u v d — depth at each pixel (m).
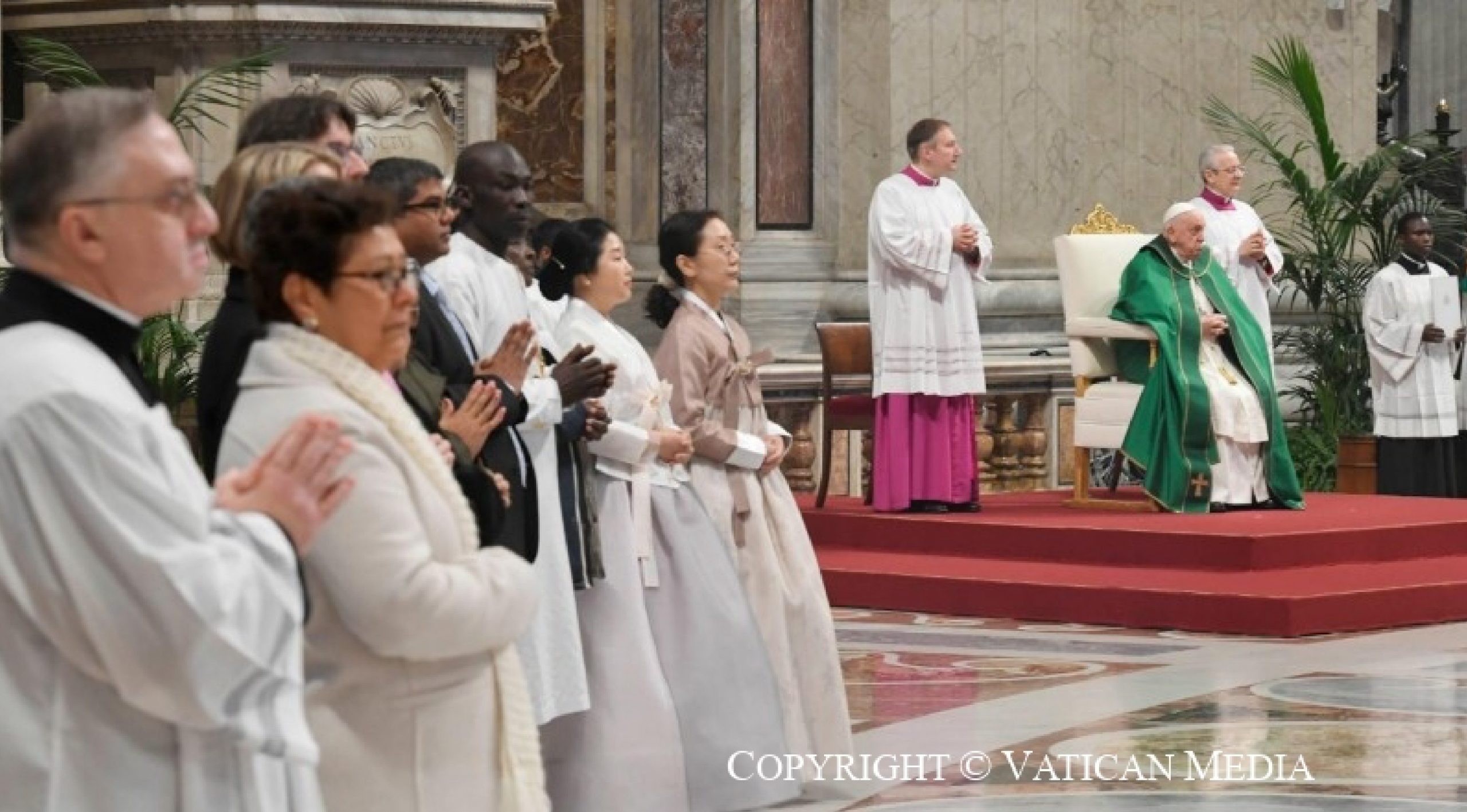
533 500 5.77
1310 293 16.94
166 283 3.47
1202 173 14.70
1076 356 13.73
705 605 7.26
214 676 3.32
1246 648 11.00
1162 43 17.55
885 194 13.52
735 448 7.58
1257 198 18.03
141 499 3.30
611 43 16.59
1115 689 9.77
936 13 16.34
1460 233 18.08
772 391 14.94
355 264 4.02
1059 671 10.28
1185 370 13.26
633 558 7.00
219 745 3.45
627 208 16.64
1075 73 17.05
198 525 3.34
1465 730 8.80
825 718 7.74
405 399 4.88
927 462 13.48
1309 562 12.20
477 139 12.45
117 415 3.31
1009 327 16.59
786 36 16.08
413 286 4.14
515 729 4.21
